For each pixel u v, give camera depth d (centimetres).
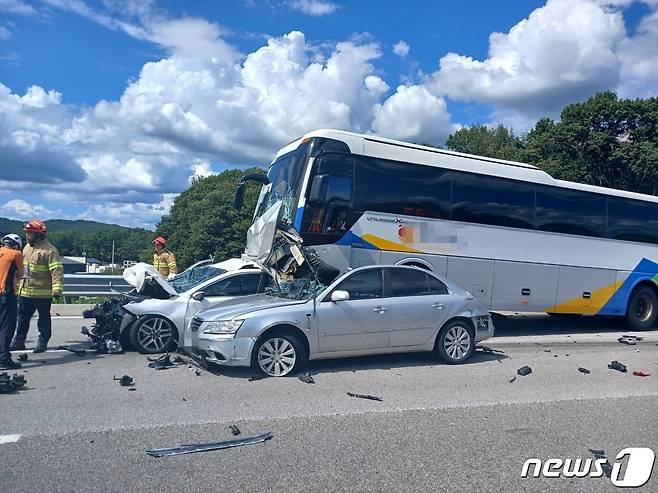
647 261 1474
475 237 1256
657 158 3869
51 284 963
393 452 529
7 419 601
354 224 1131
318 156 1121
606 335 1346
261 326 790
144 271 994
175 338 962
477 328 936
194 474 472
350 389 749
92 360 901
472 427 605
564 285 1361
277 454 518
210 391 724
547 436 583
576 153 4278
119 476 465
